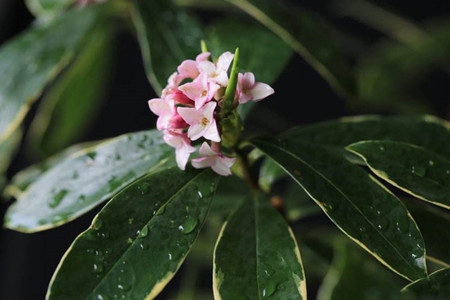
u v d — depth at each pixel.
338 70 0.51
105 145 0.44
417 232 0.41
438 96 0.75
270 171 0.48
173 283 0.73
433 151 0.45
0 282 0.74
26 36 0.53
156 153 0.44
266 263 0.41
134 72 0.77
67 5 0.55
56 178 0.44
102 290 0.40
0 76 0.52
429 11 0.76
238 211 0.43
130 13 0.56
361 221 0.41
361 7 0.69
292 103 0.76
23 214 0.44
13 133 0.57
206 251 0.60
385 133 0.46
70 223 0.74
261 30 0.51
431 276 0.40
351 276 0.47
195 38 0.50
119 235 0.41
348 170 0.42
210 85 0.40
